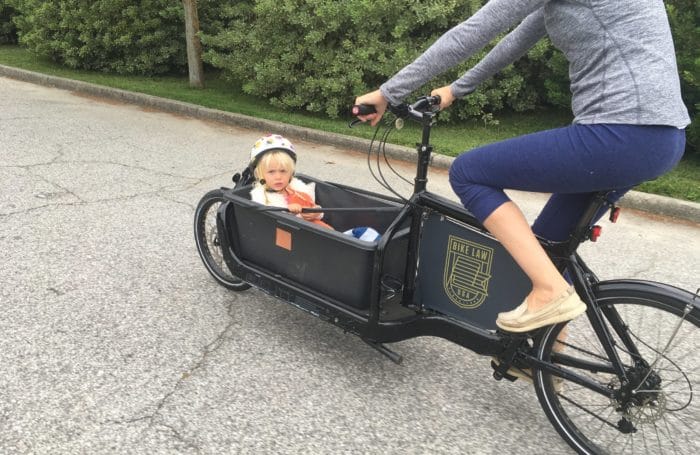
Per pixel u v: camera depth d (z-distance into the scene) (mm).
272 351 3016
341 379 2830
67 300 3336
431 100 2545
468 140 7430
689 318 2127
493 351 2523
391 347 3123
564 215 2346
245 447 2357
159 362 2854
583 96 2031
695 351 2303
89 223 4410
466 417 2629
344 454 2363
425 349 3123
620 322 2312
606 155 1954
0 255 3801
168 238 4238
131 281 3605
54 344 2924
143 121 8117
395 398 2723
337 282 2779
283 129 7750
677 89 1958
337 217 3408
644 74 1898
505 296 2482
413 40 8008
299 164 6527
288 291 2971
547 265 2172
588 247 4535
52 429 2371
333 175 6176
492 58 2516
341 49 8023
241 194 3215
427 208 2592
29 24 12195
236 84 10641
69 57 11492
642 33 1910
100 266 3762
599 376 2512
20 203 4703
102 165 5895
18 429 2357
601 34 1942
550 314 2174
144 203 4891
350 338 3176
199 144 7047
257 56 8594
